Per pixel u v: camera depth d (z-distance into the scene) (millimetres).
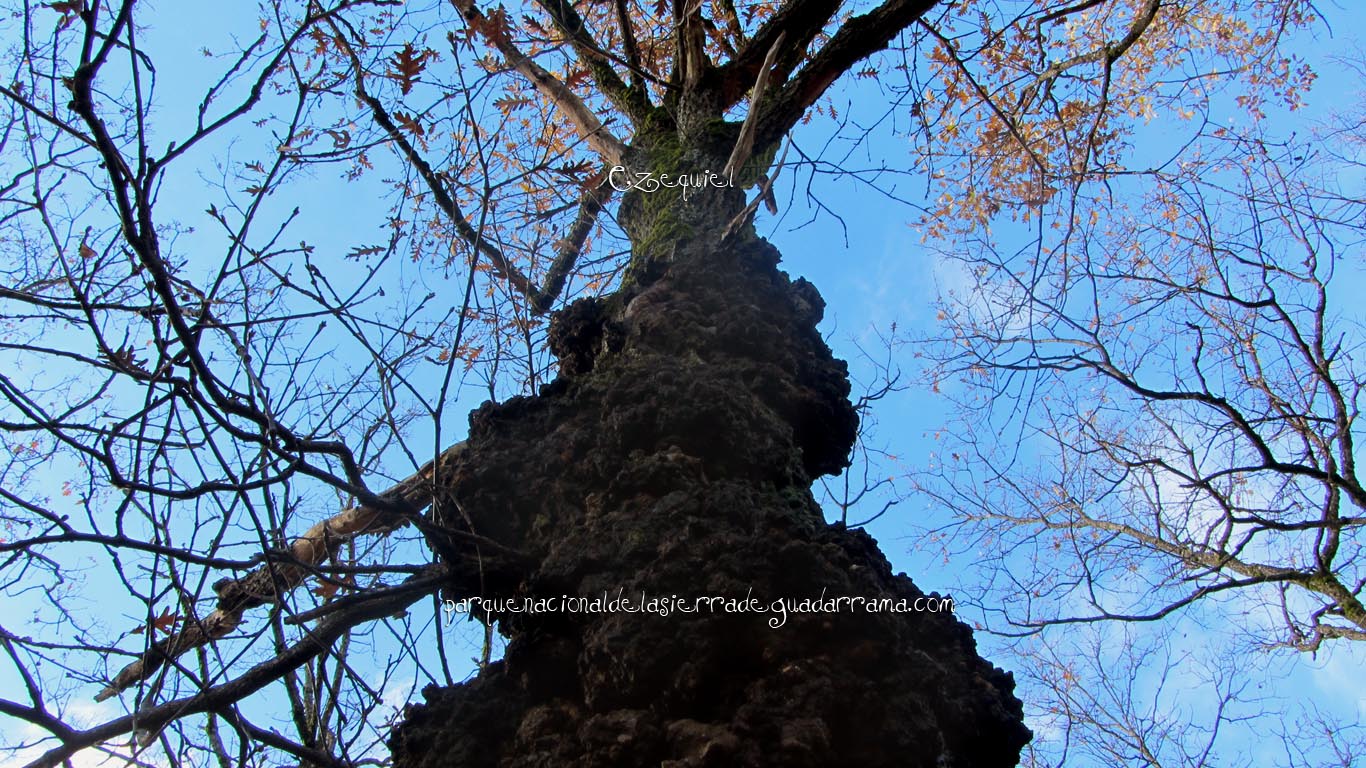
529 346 3703
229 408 2799
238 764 3004
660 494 2770
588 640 2453
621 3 4742
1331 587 6465
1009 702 2648
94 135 2521
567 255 4621
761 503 2725
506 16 3094
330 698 3500
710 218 3988
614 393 3008
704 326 3396
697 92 4711
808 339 3652
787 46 4758
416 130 3248
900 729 2258
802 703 2238
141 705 2865
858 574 2549
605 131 4746
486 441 3150
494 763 2477
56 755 2674
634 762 2221
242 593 3768
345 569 2977
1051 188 5082
